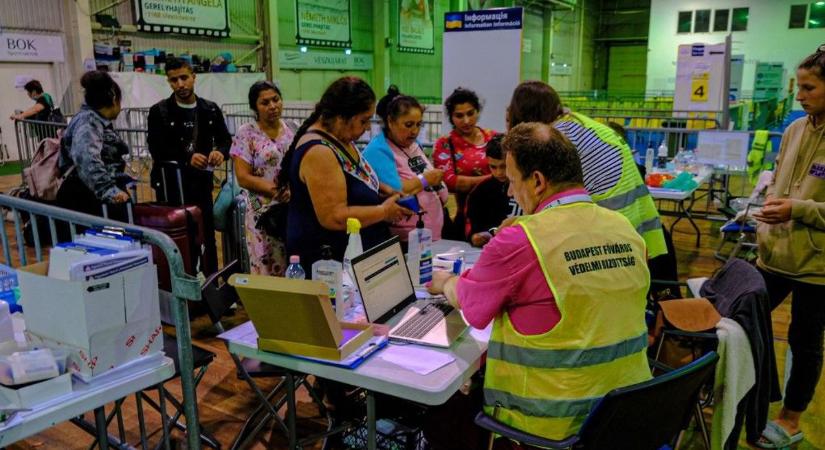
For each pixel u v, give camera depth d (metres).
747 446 2.58
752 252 4.46
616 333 1.55
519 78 5.66
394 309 2.08
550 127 1.64
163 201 4.10
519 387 1.58
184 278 1.72
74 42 10.02
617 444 1.55
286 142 3.48
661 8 20.88
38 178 4.58
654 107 13.17
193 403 1.83
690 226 6.63
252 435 2.49
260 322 1.80
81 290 1.49
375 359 1.78
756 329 2.09
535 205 1.64
